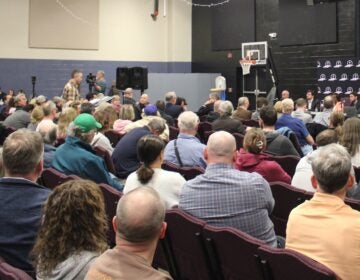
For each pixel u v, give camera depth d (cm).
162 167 422
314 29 1267
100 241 183
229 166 282
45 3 1395
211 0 1529
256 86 1391
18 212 220
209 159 285
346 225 208
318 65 1246
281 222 351
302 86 1311
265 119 544
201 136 800
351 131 434
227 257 248
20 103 918
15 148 231
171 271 302
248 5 1431
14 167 232
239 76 1499
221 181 274
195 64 1596
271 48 1384
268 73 1368
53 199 185
